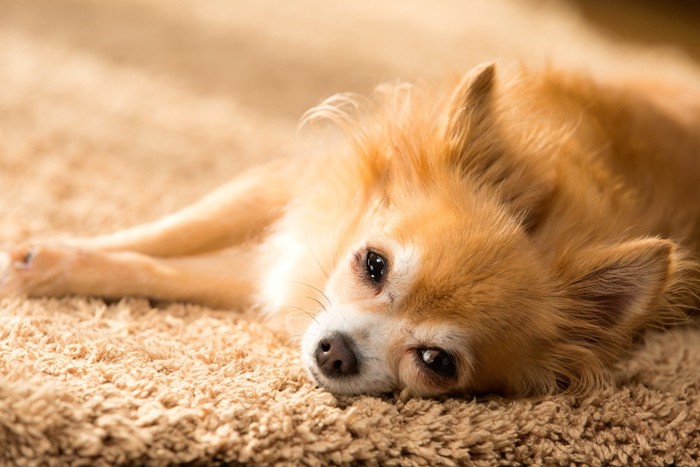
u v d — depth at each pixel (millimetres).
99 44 903
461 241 531
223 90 854
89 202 668
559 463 507
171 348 531
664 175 623
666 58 1153
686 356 572
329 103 637
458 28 1125
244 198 623
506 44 1063
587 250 550
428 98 599
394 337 532
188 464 473
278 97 859
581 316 557
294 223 606
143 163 727
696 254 612
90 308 565
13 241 609
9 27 897
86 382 487
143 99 812
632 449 515
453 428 504
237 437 478
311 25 1067
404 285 532
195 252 618
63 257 575
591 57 1056
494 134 566
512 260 535
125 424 469
